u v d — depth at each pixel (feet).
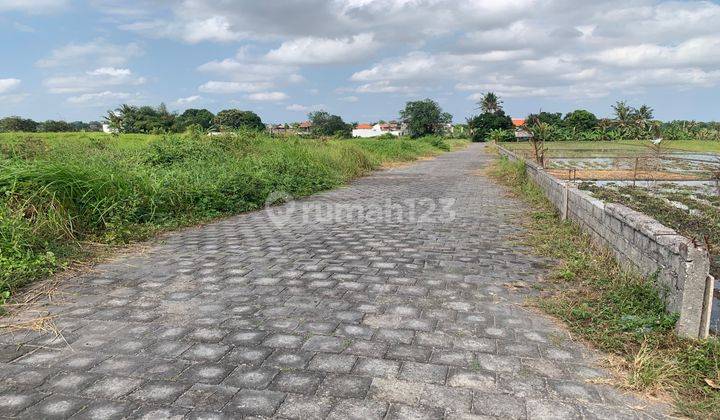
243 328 11.25
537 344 10.45
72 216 19.76
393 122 374.02
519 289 14.07
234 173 32.35
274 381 8.87
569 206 23.41
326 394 8.44
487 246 19.65
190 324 11.50
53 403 8.15
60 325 11.44
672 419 7.79
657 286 11.89
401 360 9.70
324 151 53.52
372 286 14.35
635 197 33.73
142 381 8.86
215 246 19.66
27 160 22.44
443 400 8.27
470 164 78.38
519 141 217.97
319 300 13.14
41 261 15.64
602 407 8.09
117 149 36.55
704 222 24.30
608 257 16.06
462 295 13.57
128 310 12.41
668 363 9.18
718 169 47.47
